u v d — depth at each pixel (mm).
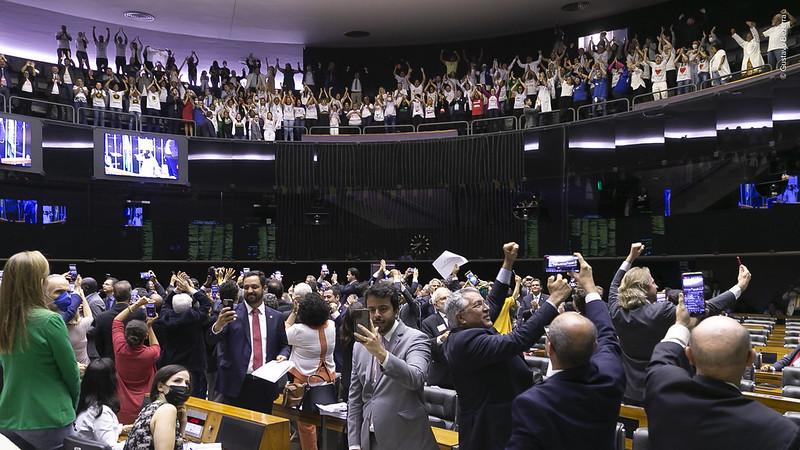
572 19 25219
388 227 21438
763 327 13094
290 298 10289
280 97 22406
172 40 26234
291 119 21719
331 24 25359
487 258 20656
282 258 21359
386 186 21094
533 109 20125
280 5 23547
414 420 4172
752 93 15188
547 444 2820
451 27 25875
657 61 18766
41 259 4199
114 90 19531
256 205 21719
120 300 7531
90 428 4660
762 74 15195
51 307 5840
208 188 20188
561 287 3535
